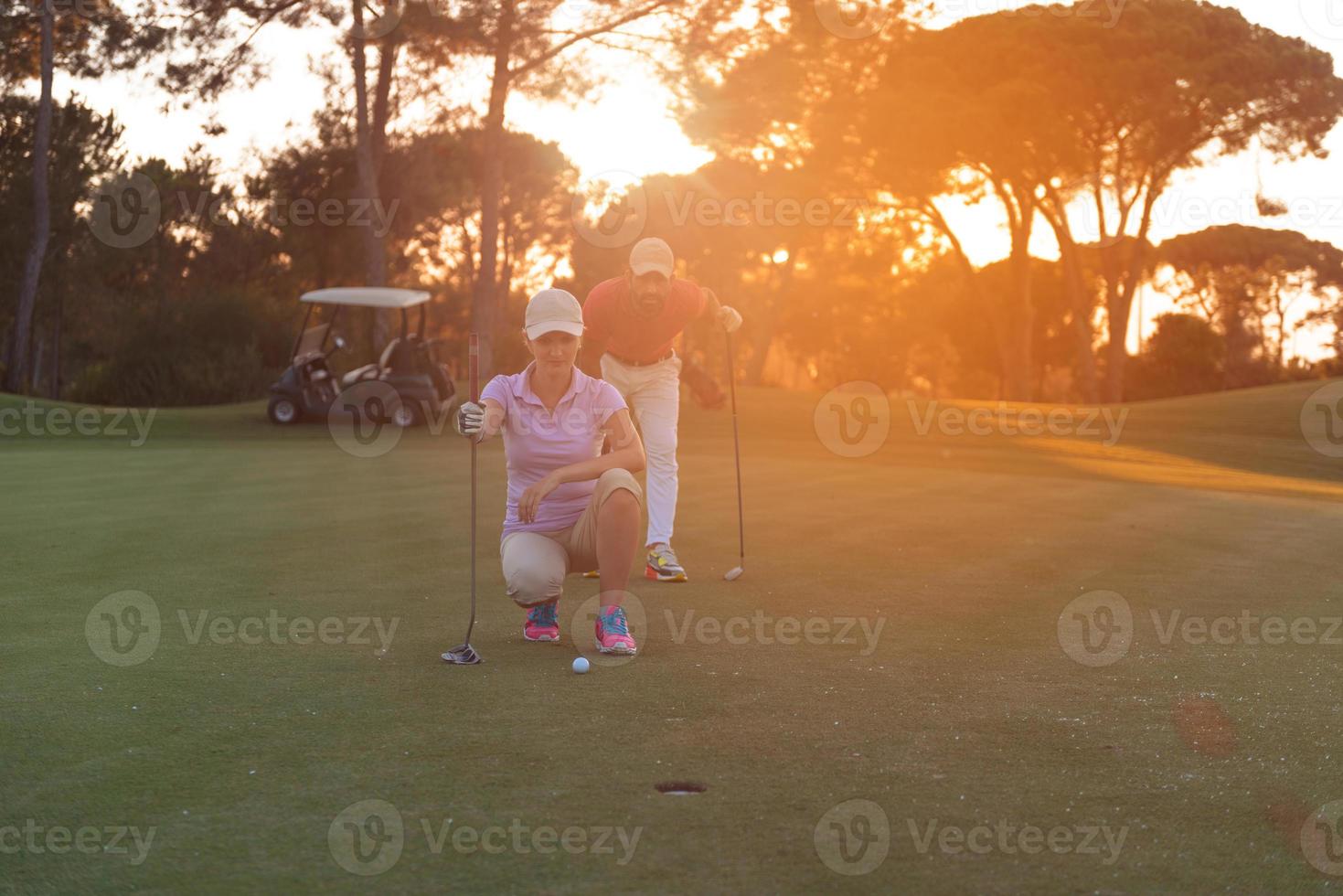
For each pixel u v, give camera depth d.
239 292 29.48
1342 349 45.12
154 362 26.73
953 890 1.90
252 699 3.03
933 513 7.50
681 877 1.93
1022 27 27.23
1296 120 27.47
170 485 8.58
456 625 4.01
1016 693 3.17
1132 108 26.92
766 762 2.54
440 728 2.78
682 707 2.99
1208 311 46.62
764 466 11.01
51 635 3.76
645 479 5.16
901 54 27.69
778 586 4.87
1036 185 30.31
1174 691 3.21
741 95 25.33
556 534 3.77
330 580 4.85
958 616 4.26
